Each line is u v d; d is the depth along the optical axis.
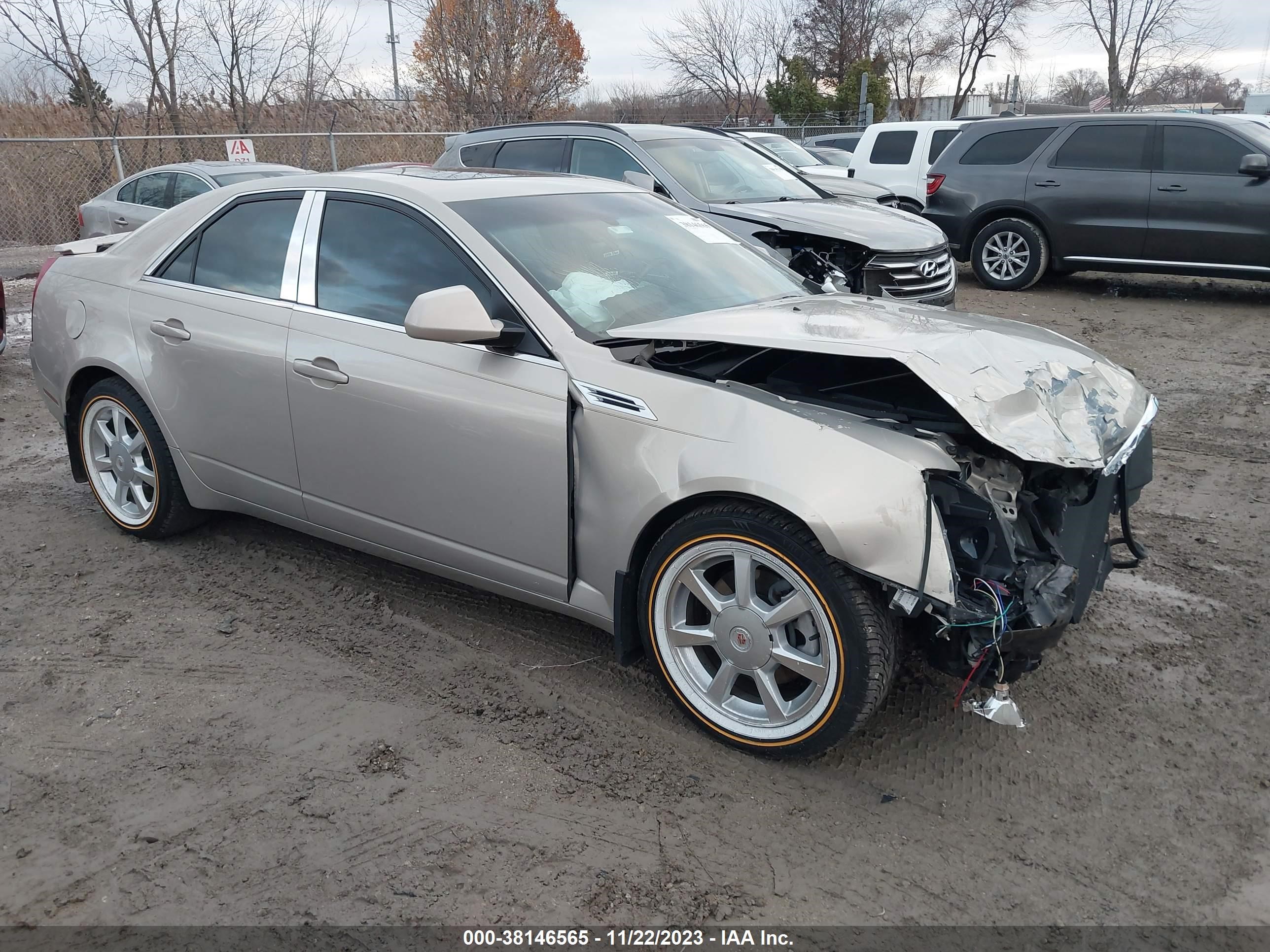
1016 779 2.97
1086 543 3.14
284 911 2.44
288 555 4.51
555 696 3.40
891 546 2.63
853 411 2.99
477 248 3.43
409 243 3.60
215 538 4.69
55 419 6.69
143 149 17.59
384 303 3.60
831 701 2.83
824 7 39.25
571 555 3.24
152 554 4.52
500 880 2.55
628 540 3.08
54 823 2.75
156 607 4.02
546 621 3.92
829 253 7.50
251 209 4.10
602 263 3.63
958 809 2.84
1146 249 10.66
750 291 3.88
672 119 38.91
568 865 2.61
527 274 3.37
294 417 3.80
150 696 3.39
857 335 3.11
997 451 2.96
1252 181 9.96
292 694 3.41
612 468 3.08
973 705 2.87
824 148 19.83
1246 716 3.29
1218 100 52.25
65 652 3.67
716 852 2.66
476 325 3.11
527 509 3.27
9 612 3.97
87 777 2.95
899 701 3.37
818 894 2.52
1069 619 2.81
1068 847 2.69
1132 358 8.23
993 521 2.71
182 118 20.25
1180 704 3.36
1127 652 3.69
